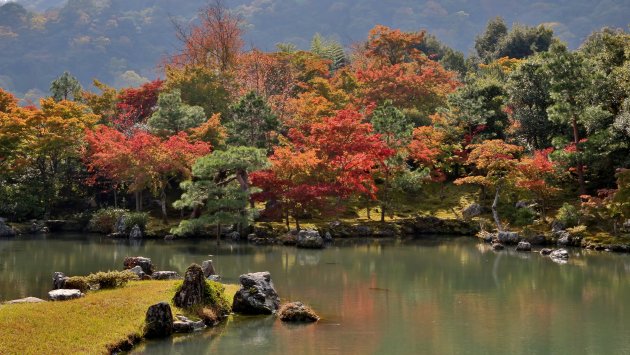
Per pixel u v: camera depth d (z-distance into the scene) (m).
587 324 25.62
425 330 24.48
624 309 28.22
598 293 31.75
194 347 21.81
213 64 85.69
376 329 24.58
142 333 22.39
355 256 43.62
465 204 61.62
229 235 52.88
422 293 31.52
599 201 47.69
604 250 46.19
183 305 25.06
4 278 33.88
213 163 46.12
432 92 82.25
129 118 73.25
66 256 42.25
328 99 75.56
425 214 60.00
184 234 53.34
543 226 51.81
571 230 48.97
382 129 59.69
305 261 41.09
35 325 21.38
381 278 35.56
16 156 59.38
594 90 53.94
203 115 64.31
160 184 57.00
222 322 25.25
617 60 57.91
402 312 27.42
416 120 75.19
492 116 66.75
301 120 68.75
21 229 56.75
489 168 54.81
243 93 76.06
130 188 55.81
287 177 53.31
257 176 51.81
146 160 54.16
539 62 63.59
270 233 51.94
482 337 23.62
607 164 53.56
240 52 93.06
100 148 56.12
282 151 52.62
